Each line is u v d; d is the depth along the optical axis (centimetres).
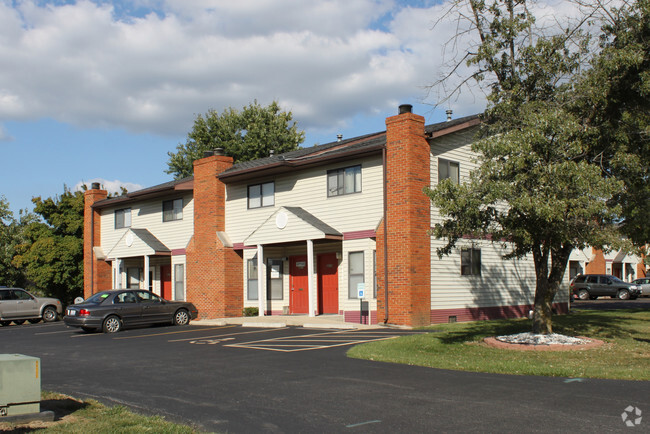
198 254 2709
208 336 1858
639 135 1441
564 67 1445
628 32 1362
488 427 710
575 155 1333
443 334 1678
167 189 2856
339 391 941
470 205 1317
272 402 875
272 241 2327
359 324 1984
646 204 1490
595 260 4709
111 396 940
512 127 1436
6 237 4056
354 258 2139
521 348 1399
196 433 712
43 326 2702
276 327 2081
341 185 2208
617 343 1490
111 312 2181
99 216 3534
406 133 1973
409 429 713
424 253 1991
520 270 2422
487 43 1462
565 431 685
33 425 720
